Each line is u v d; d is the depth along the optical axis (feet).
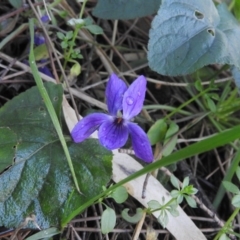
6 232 0.64
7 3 0.79
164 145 0.72
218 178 0.78
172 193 0.64
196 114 0.79
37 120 0.68
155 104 0.80
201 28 0.71
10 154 0.65
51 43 0.72
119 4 0.77
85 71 0.79
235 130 0.52
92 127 0.65
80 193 0.65
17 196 0.65
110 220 0.63
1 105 0.74
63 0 0.79
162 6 0.70
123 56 0.83
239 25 0.76
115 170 0.68
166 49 0.70
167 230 0.69
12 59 0.74
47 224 0.64
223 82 0.84
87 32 0.80
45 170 0.66
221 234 0.67
